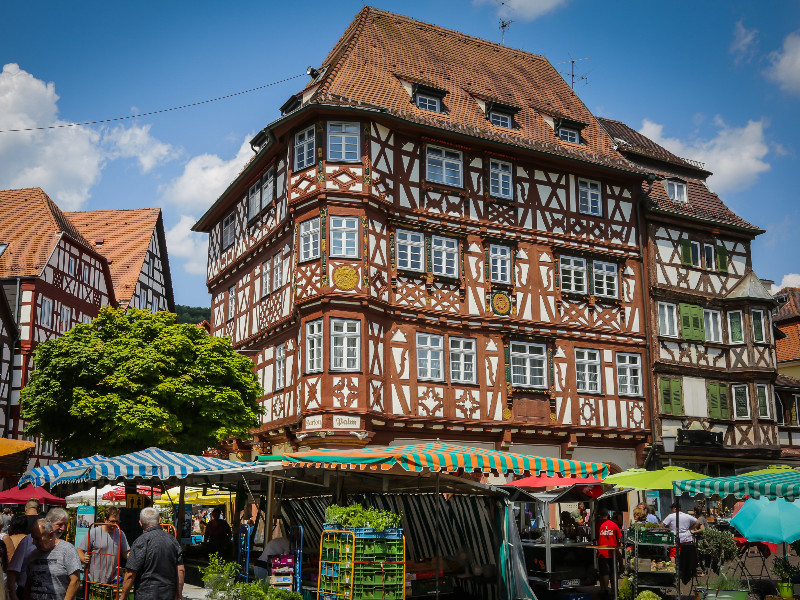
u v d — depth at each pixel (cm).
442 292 2625
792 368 4238
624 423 2909
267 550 1434
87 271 4166
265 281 2880
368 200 2469
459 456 1334
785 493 1240
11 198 4084
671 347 3097
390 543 1223
